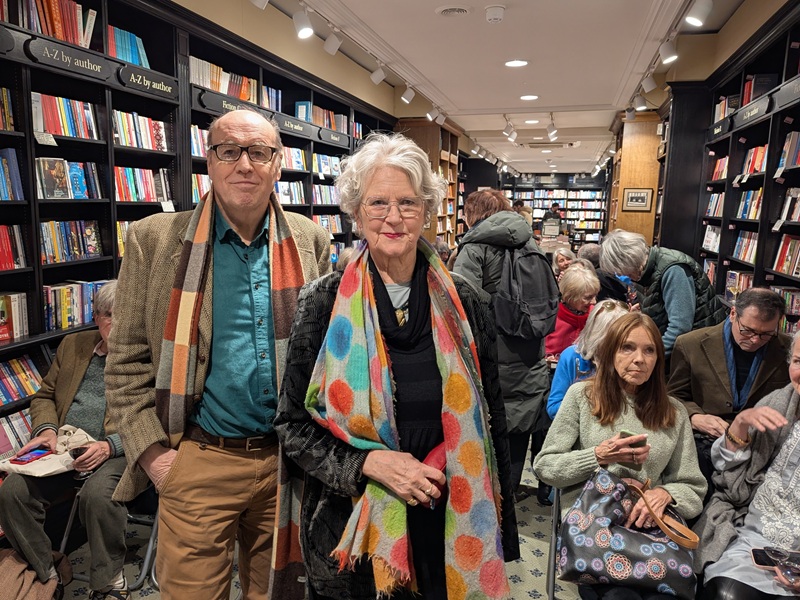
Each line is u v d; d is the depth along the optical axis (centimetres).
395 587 121
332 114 646
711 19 529
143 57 355
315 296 129
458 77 639
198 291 144
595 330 245
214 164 145
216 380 148
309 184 590
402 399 122
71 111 306
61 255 314
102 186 335
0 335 277
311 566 124
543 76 630
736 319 225
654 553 171
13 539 227
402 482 111
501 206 313
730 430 196
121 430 145
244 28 439
